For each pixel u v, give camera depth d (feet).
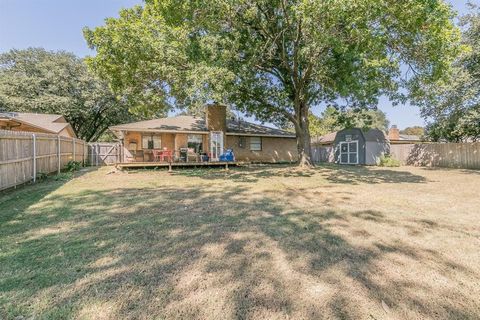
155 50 31.63
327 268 8.36
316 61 31.01
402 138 87.30
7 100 67.56
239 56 34.22
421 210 15.80
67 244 10.25
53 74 75.97
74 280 7.55
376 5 22.53
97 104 79.36
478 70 38.81
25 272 7.99
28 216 14.28
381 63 25.75
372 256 9.25
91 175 33.91
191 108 40.70
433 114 47.47
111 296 6.77
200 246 10.12
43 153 30.71
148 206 16.76
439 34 24.22
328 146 83.10
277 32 34.94
